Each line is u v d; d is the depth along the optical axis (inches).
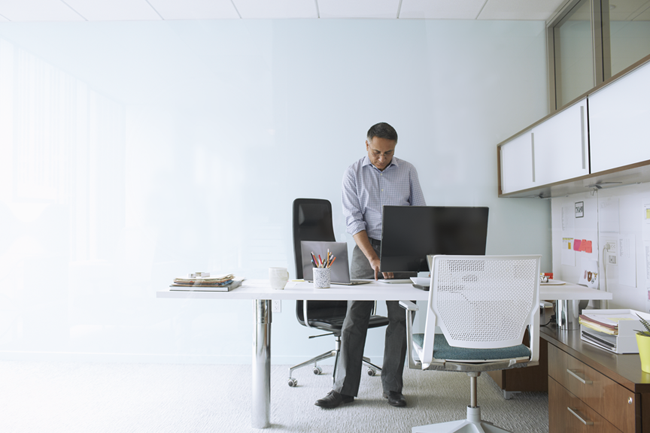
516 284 55.7
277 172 83.5
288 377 69.2
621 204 75.0
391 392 68.8
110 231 85.9
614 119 62.5
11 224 87.4
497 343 55.9
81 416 70.0
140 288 84.7
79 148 87.7
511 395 75.7
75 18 89.0
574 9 85.4
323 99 84.8
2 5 91.2
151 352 84.4
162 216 84.8
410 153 85.0
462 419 66.8
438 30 86.3
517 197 84.7
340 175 83.3
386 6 86.5
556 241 83.7
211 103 85.7
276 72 85.6
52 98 88.7
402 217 66.6
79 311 86.1
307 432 66.7
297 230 80.0
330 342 70.5
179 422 68.4
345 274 67.4
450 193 84.6
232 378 80.4
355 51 85.6
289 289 62.8
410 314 58.4
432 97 85.4
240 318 84.0
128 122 86.7
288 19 86.1
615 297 76.6
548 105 85.7
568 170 73.2
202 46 86.1
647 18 76.8
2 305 86.4
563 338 63.1
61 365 84.3
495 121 85.6
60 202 87.3
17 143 88.2
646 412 43.6
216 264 83.2
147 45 87.6
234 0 86.1
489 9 86.9
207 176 84.7
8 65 89.3
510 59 87.1
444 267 55.0
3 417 68.2
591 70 83.7
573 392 57.5
